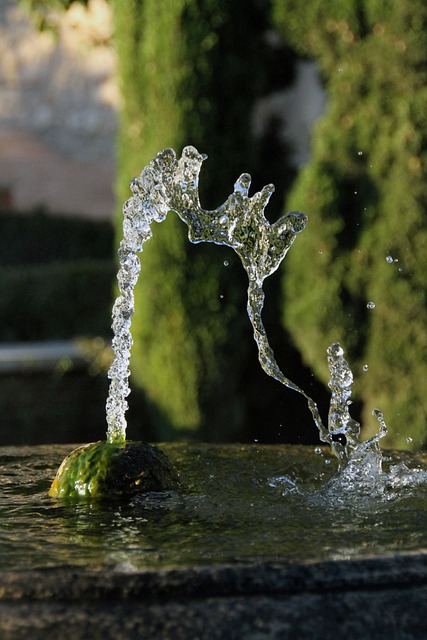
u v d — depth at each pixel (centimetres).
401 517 379
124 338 469
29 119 2600
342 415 521
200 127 1108
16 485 455
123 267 477
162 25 1105
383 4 967
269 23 1074
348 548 316
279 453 523
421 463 503
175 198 473
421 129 966
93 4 1908
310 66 1144
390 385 991
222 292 1124
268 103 1163
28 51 2581
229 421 1151
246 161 1132
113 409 457
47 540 347
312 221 1015
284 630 273
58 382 1334
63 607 279
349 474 464
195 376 1132
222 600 281
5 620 274
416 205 970
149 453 441
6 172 2453
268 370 503
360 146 995
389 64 971
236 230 474
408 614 282
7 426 1309
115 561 306
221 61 1107
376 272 991
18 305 1547
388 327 987
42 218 2106
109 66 2514
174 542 340
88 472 429
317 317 1020
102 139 2522
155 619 273
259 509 398
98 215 2484
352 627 276
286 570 288
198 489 438
